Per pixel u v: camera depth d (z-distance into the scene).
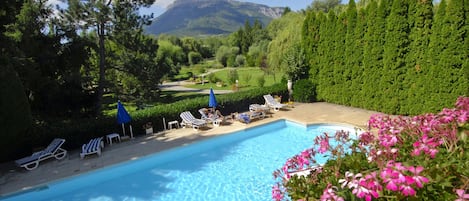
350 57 13.66
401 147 2.96
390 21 11.74
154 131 12.09
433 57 10.80
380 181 2.22
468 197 1.92
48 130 10.22
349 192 2.33
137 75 17.75
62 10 15.05
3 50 11.27
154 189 7.87
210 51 76.50
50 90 13.69
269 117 13.19
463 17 9.86
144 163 9.40
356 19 13.20
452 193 2.19
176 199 7.30
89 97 15.78
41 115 14.14
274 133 11.98
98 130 10.95
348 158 3.01
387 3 11.88
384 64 12.31
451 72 10.41
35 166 8.93
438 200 2.14
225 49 64.00
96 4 15.10
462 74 10.18
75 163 9.12
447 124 3.00
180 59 62.19
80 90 15.12
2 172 8.74
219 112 13.12
